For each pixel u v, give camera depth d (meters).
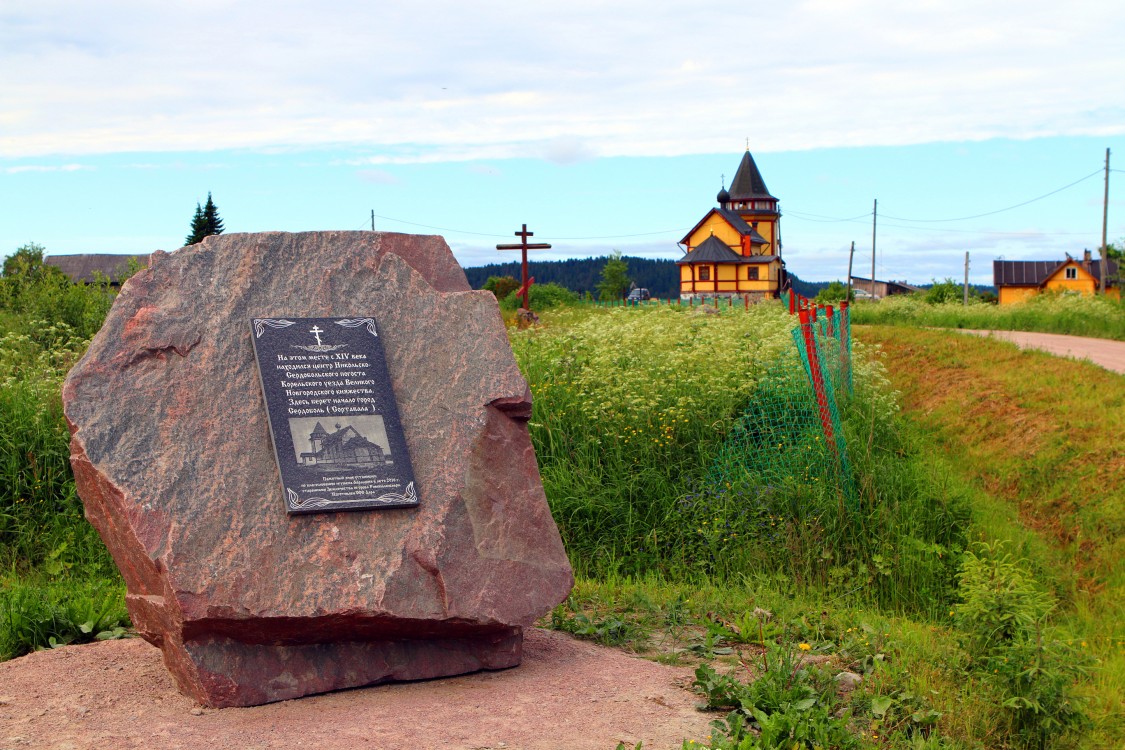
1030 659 5.79
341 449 5.38
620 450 10.16
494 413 5.91
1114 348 21.44
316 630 5.01
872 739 4.96
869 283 92.56
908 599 8.90
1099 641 8.25
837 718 5.12
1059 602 9.21
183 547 4.82
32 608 6.23
